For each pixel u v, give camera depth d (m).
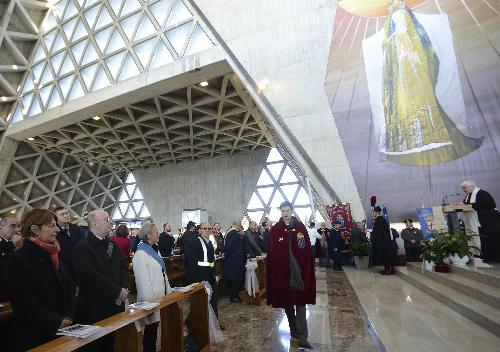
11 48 18.47
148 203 27.03
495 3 7.41
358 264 8.62
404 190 8.09
